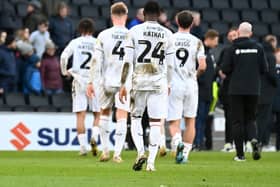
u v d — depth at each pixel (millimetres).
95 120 44250
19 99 56062
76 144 53469
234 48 40750
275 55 53781
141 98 30734
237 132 40938
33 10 59656
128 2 69688
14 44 55281
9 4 65438
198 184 26719
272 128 61594
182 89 38031
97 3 69062
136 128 31281
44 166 35094
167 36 30734
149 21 30703
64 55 44000
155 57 30500
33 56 56125
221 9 72938
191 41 38250
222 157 44688
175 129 38531
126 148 52562
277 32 74000
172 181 27797
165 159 41281
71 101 57812
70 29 59344
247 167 35656
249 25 40906
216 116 59219
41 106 56688
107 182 27078
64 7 58969
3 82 54844
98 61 37625
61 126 53219
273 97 53000
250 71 40594
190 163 38188
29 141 52750
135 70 30562
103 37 37625
